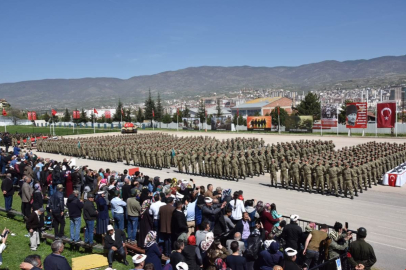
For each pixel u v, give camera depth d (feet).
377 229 52.75
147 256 33.40
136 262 27.32
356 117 192.54
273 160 85.71
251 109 474.08
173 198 40.60
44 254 42.98
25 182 55.01
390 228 53.21
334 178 75.05
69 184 61.67
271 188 84.12
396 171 89.10
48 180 66.80
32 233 43.93
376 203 68.80
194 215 42.01
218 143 139.13
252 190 81.76
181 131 293.23
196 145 123.03
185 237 37.14
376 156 88.17
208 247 32.12
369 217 58.95
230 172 95.96
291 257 28.50
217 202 41.11
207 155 100.27
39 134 224.94
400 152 103.14
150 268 25.58
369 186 83.82
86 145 145.28
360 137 191.52
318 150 117.29
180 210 38.24
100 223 43.60
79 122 414.00
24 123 453.17
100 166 124.36
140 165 124.67
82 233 50.21
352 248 31.48
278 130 246.68
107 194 49.57
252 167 101.55
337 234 34.63
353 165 75.10
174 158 119.14
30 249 44.42
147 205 41.81
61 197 46.47
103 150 136.87
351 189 72.84
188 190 51.90
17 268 38.45
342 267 32.91
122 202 44.19
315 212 62.18
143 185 57.72
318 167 77.71
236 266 28.96
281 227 39.52
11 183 60.80
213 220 40.27
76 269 37.11
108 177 61.77
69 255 42.39
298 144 121.49
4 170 90.33
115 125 390.01
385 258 42.52
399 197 73.87
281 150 109.91
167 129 330.75
